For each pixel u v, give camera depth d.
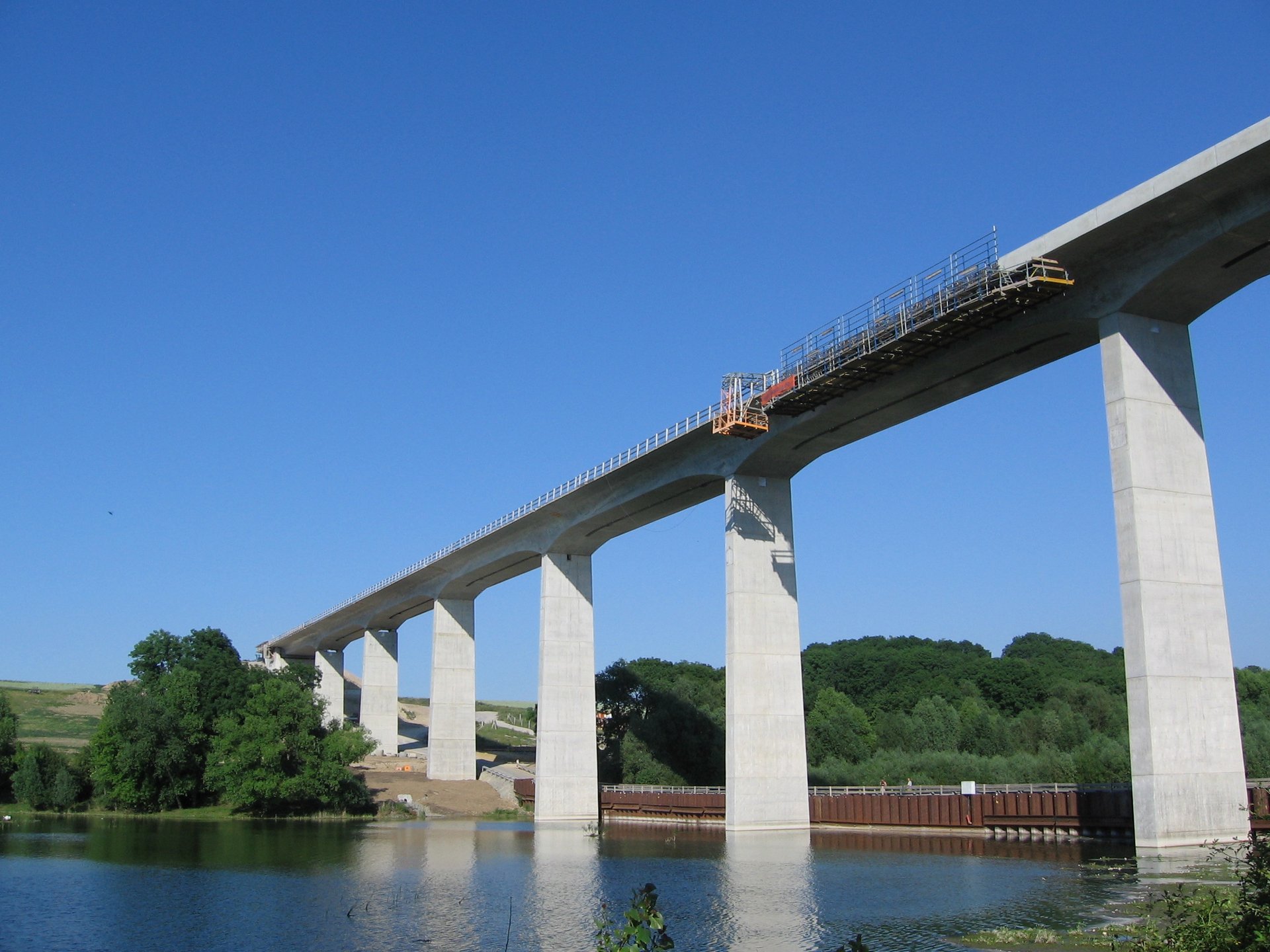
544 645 80.69
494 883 40.41
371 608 120.50
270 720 80.69
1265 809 40.53
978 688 126.12
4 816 79.69
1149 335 43.03
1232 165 36.50
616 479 71.56
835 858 46.69
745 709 61.22
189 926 31.45
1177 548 41.38
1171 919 19.16
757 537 63.53
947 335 47.06
